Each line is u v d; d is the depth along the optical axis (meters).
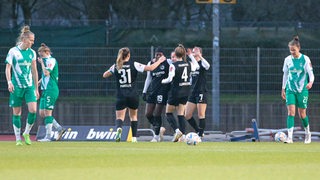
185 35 84.50
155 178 27.28
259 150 43.03
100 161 34.47
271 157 37.16
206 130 70.19
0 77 70.38
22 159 35.53
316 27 84.44
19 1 100.19
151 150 42.41
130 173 29.14
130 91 53.75
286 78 54.72
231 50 69.94
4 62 70.38
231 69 69.94
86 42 74.25
